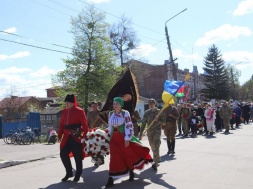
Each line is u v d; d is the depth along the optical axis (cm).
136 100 967
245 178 813
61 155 839
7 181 878
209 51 7831
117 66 3866
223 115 2288
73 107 843
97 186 780
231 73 8650
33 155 1406
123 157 775
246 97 9719
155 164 939
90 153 848
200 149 1371
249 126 2834
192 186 743
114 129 785
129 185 772
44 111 5369
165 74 7081
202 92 7812
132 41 5253
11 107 6266
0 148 1789
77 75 3753
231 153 1232
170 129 1242
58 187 780
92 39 3719
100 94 3756
